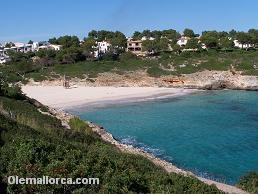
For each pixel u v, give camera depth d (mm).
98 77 127500
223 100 95625
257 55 136375
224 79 119875
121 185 14758
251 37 157625
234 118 71250
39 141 16406
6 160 14742
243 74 121438
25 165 13875
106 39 198500
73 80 127500
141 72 129250
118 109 83188
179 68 129250
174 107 85375
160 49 160750
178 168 35188
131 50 174625
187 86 120750
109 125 65812
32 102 52844
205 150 48000
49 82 127000
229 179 36156
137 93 106750
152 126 64438
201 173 37812
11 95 48719
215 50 152250
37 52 161625
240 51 148125
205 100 95875
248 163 42094
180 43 183500
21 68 139000
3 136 18953
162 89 115750
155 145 50750
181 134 57875
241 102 92000
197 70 126062
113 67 134375
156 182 17062
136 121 69375
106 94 104188
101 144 32312
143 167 22297
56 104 88500
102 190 13555
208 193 17047
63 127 37719
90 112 79688
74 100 94312
